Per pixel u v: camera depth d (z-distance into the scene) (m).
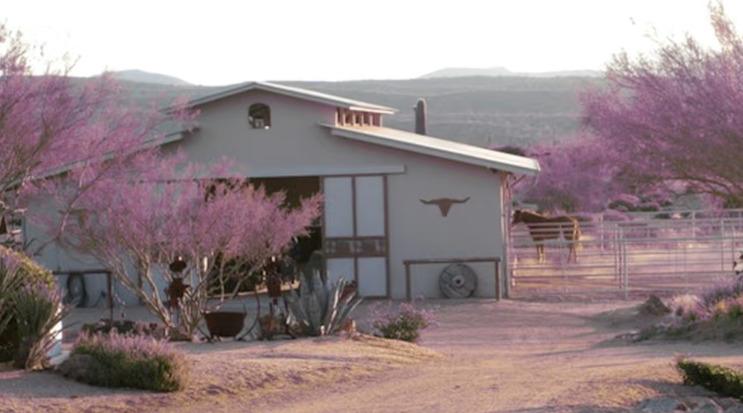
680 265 33.53
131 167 24.83
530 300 31.06
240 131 32.00
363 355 18.19
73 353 14.34
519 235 36.94
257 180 38.88
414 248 31.72
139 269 21.12
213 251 20.94
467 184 31.59
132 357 13.95
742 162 33.59
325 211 31.89
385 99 181.12
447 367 17.80
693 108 33.59
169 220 20.58
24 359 14.41
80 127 25.94
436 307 29.72
